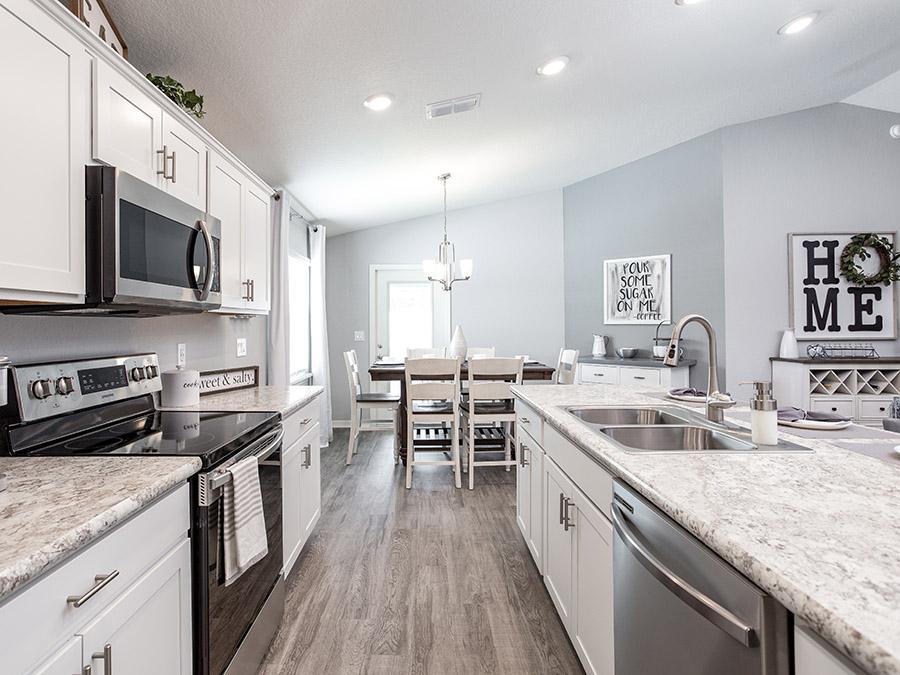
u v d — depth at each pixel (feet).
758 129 14.12
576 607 5.18
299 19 6.27
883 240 13.69
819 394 12.94
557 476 5.96
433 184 15.34
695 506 2.84
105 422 5.38
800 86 12.21
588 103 11.33
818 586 1.91
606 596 4.24
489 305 19.40
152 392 6.28
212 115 8.45
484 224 19.35
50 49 3.77
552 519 6.26
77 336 5.33
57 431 4.67
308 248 16.87
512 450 13.97
